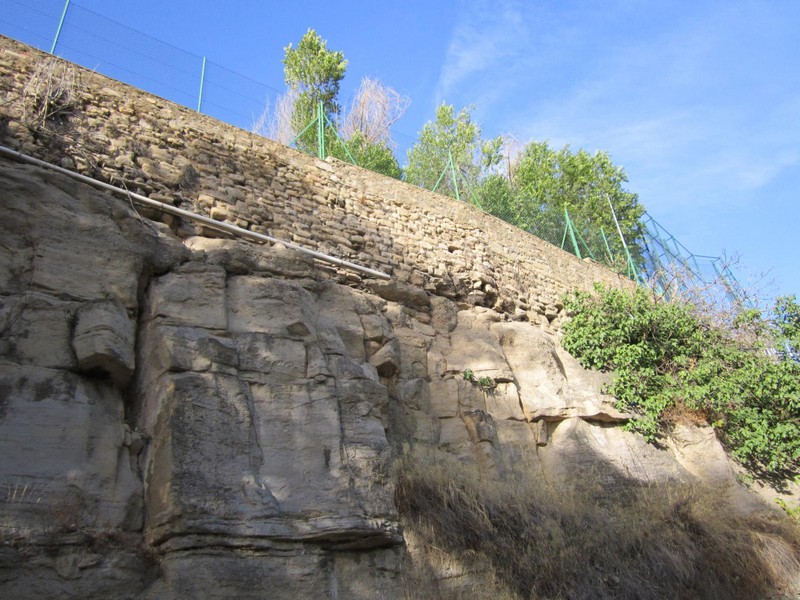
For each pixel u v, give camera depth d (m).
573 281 14.83
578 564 8.61
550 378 11.55
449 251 12.66
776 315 14.45
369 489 7.43
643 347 12.81
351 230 11.24
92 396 6.80
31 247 7.24
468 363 10.81
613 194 23.97
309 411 7.62
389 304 10.68
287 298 8.37
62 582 5.73
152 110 9.98
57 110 9.01
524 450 10.38
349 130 21.86
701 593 9.19
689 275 16.03
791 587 9.91
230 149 10.47
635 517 9.67
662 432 11.95
